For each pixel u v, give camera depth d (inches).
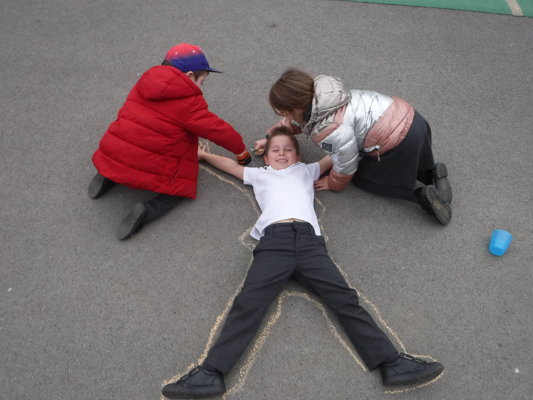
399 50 136.6
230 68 132.2
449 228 101.5
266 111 122.9
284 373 84.0
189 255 98.3
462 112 122.3
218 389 78.4
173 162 96.5
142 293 93.4
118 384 83.4
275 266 86.0
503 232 96.7
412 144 88.5
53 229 102.0
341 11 147.0
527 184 108.4
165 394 78.7
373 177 100.2
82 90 127.9
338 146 86.4
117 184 108.0
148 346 87.3
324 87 82.4
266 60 134.3
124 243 99.7
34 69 132.6
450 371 84.4
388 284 94.3
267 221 93.8
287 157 102.1
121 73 131.6
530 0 149.3
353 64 133.4
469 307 91.4
